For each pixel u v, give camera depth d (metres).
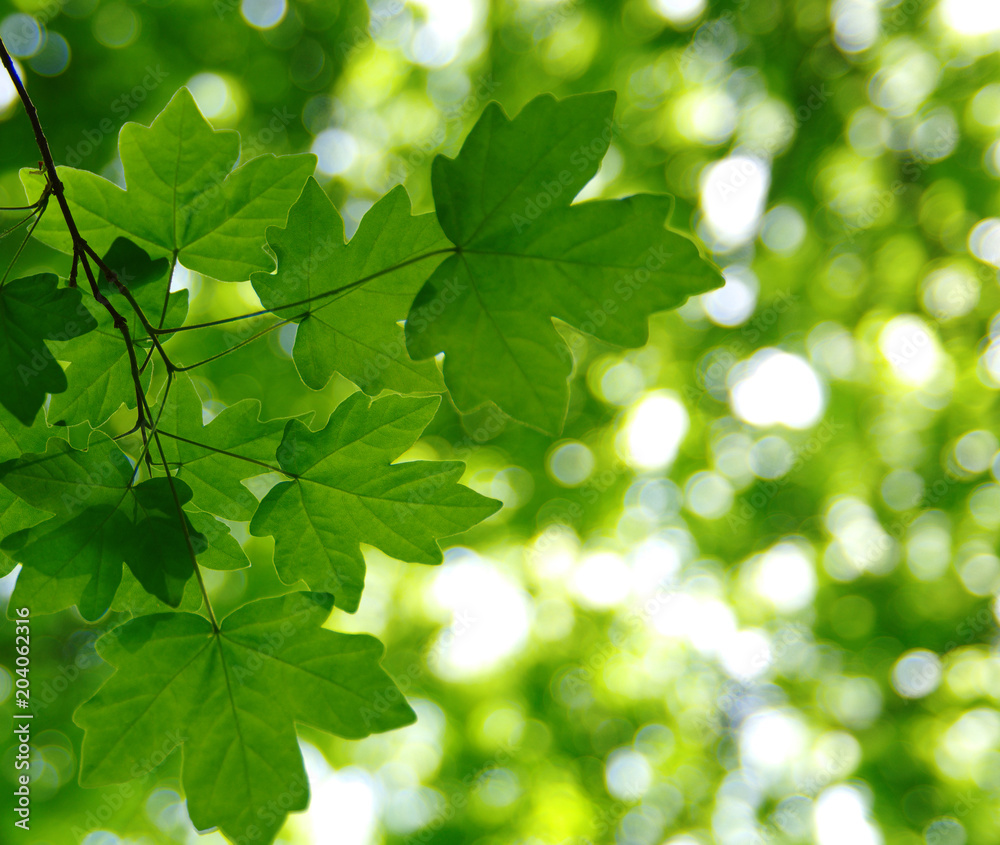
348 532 1.64
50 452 1.38
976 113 6.91
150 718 1.36
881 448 7.78
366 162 6.49
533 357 1.33
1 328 1.28
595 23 6.29
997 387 7.51
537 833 6.82
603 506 7.31
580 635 7.39
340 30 5.77
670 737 7.77
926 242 7.24
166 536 1.41
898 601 7.84
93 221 1.55
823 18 6.65
